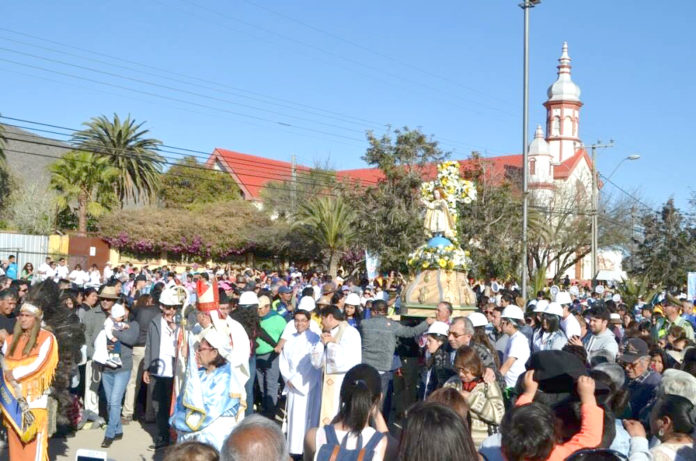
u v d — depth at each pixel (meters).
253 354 9.84
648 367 7.07
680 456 4.77
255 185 58.84
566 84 63.91
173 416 6.74
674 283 39.59
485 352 7.42
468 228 27.75
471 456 3.49
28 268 27.38
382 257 29.06
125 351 9.51
